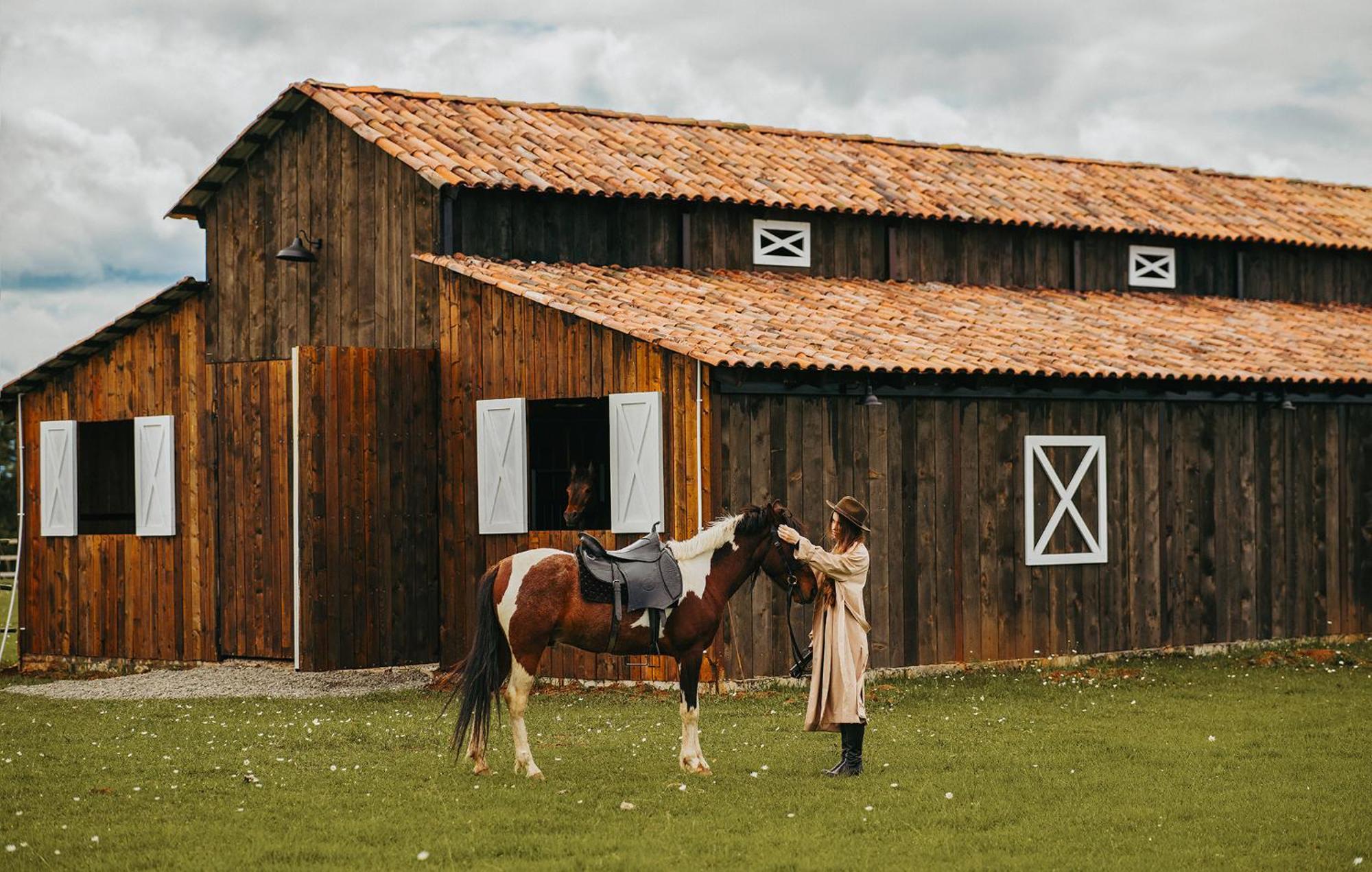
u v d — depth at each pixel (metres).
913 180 23.44
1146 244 24.47
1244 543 21.03
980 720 14.27
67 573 21.88
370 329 19.61
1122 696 16.06
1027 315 21.11
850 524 11.38
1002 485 18.78
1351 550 22.09
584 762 11.96
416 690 17.44
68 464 21.84
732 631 16.55
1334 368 21.31
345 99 20.05
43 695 18.38
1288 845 9.15
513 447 17.95
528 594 11.21
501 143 20.33
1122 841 9.20
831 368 16.47
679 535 16.34
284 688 17.67
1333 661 19.22
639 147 21.67
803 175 22.28
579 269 19.25
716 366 16.16
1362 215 27.92
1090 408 19.64
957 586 18.33
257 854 8.85
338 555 18.09
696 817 9.85
